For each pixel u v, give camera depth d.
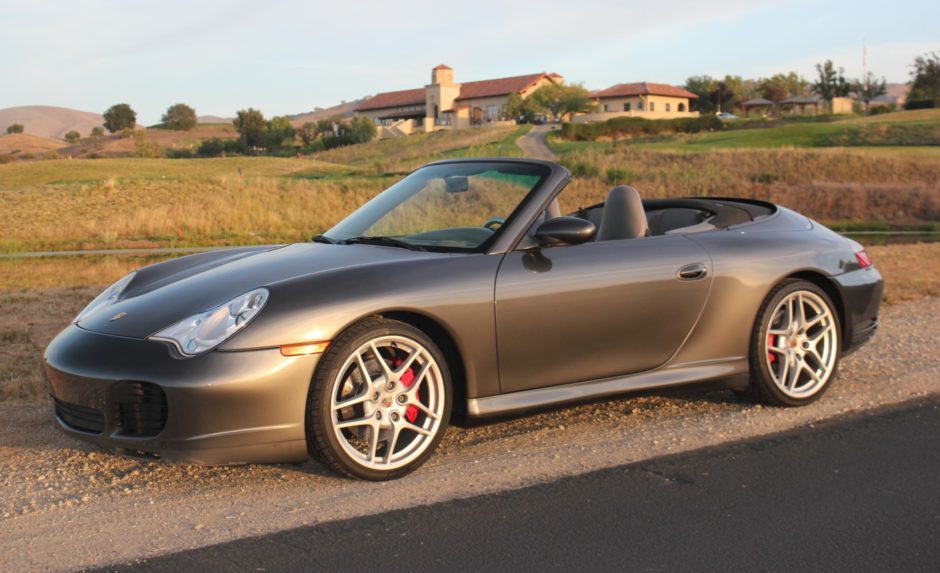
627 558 2.73
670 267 3.97
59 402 3.46
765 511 3.11
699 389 4.21
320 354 3.21
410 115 136.38
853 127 65.62
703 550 2.79
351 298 3.29
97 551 2.79
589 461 3.65
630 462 3.63
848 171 39.47
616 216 4.21
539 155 61.06
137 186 33.81
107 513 3.12
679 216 4.73
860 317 4.65
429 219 4.01
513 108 115.38
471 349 3.53
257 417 3.12
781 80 140.88
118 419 3.21
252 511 3.12
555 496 3.25
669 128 84.81
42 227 26.28
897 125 65.00
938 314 7.07
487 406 3.63
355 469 3.34
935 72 86.06
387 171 52.50
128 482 3.45
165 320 3.32
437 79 126.38
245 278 3.54
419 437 3.49
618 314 3.84
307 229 27.89
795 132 66.31
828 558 2.73
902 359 5.51
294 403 3.17
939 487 3.35
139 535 2.92
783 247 4.38
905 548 2.80
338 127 124.44
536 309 3.63
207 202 31.25
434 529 2.95
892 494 3.27
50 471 3.59
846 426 4.14
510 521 3.02
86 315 3.71
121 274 12.98
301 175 50.66
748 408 4.45
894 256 11.84
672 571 2.64
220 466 3.50
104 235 24.27
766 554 2.76
